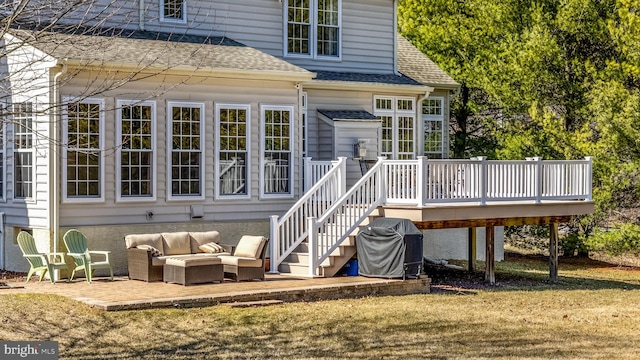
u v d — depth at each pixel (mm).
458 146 34594
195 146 20109
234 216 20812
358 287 17719
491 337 14531
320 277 18875
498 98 29656
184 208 19984
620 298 20000
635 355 13453
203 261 17484
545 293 20312
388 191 19922
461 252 26984
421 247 18906
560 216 22391
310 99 23891
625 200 28000
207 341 13453
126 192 19125
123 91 18938
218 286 17172
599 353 13562
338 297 17406
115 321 14180
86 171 18562
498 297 19062
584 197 22625
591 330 15539
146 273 17672
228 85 20578
